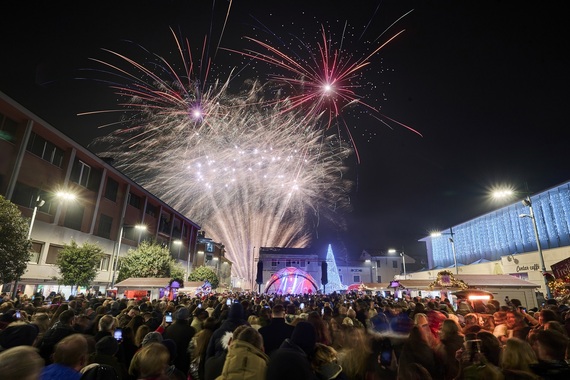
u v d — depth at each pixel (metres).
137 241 47.47
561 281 16.25
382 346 5.31
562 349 4.12
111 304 12.36
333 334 7.21
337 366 4.20
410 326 6.75
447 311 12.88
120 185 42.09
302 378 3.52
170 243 59.34
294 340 4.20
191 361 6.82
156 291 26.97
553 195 37.31
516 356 4.30
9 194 24.42
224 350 5.41
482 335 5.51
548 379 3.37
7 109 24.56
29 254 19.12
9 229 17.67
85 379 3.74
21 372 2.45
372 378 5.03
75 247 26.59
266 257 88.19
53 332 5.52
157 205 54.41
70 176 32.06
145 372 3.66
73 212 32.69
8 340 4.50
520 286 21.09
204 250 81.38
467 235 55.66
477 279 21.58
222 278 95.62
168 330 7.44
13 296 19.34
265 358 4.21
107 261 39.19
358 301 16.03
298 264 87.75
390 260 95.56
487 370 4.34
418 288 26.95
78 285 25.83
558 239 36.28
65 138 30.03
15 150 25.25
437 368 5.43
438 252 65.94
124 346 6.80
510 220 44.59
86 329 7.56
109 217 39.81
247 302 13.27
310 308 15.09
